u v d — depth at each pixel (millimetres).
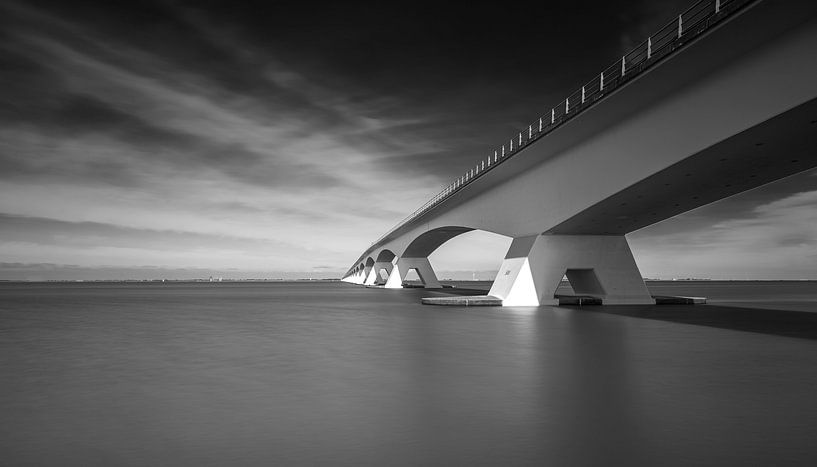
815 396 9055
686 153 21797
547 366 12320
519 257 36656
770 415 7816
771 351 14586
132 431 7266
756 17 16328
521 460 5930
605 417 7738
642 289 35938
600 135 28266
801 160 22125
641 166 24844
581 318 25906
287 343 17328
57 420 7895
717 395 9148
